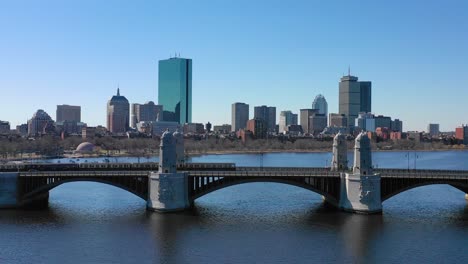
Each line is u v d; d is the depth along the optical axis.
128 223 115.25
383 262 88.75
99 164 149.62
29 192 134.62
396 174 128.62
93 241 101.31
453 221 116.81
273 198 151.00
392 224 113.75
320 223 114.81
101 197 151.38
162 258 91.38
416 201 145.75
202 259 90.75
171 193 127.00
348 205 126.62
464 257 91.00
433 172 135.00
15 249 96.31
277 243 99.69
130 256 92.44
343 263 88.31
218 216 122.69
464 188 134.25
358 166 125.81
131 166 148.62
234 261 89.56
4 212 127.12
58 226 112.69
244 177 131.25
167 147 128.25
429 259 90.12
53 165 147.50
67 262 89.31
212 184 132.12
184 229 110.19
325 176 129.62
